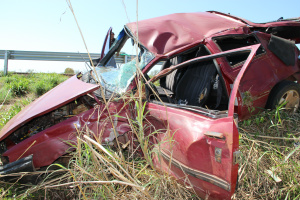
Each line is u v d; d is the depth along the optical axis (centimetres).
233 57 351
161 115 226
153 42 287
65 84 324
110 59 408
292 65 335
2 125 395
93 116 246
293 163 230
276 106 299
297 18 397
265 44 319
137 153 261
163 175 225
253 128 302
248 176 232
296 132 289
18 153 235
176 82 354
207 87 291
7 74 966
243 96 282
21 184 239
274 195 215
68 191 242
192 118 201
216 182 174
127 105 253
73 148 238
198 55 312
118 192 216
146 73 269
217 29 316
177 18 339
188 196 225
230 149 162
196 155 188
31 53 1007
